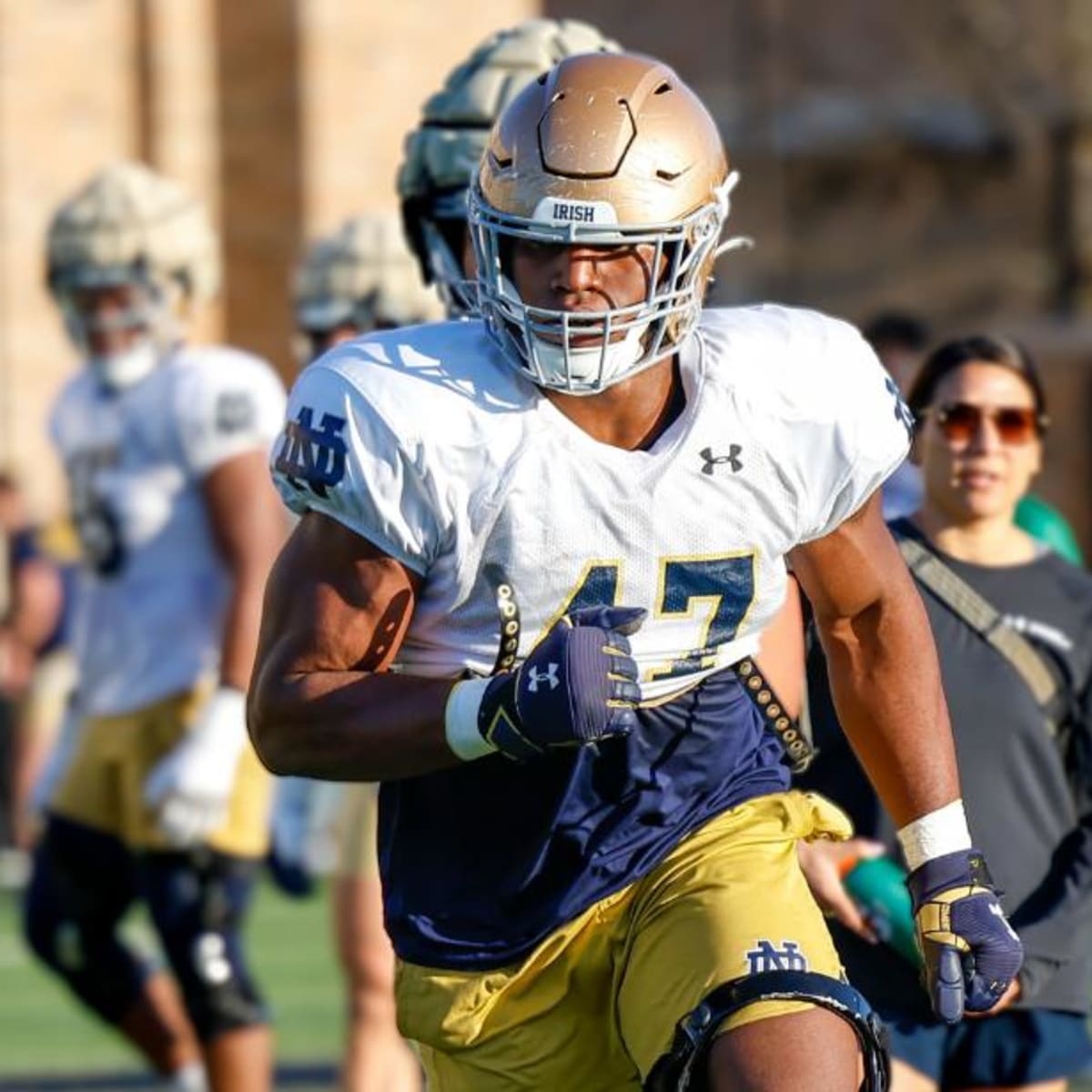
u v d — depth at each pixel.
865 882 18.44
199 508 25.69
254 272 59.25
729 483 13.96
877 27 88.44
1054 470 82.12
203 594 25.77
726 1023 13.68
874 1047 13.82
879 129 88.06
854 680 15.16
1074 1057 19.42
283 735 14.03
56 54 57.75
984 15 87.25
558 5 89.25
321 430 13.80
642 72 14.00
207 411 25.48
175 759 24.92
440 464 13.71
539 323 13.63
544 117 13.76
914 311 88.06
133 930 39.28
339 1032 32.59
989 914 15.06
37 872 26.72
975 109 87.75
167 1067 27.52
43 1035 33.31
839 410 14.20
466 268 18.55
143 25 58.59
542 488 13.74
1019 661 19.20
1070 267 87.00
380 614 13.95
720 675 14.66
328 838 26.67
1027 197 87.56
